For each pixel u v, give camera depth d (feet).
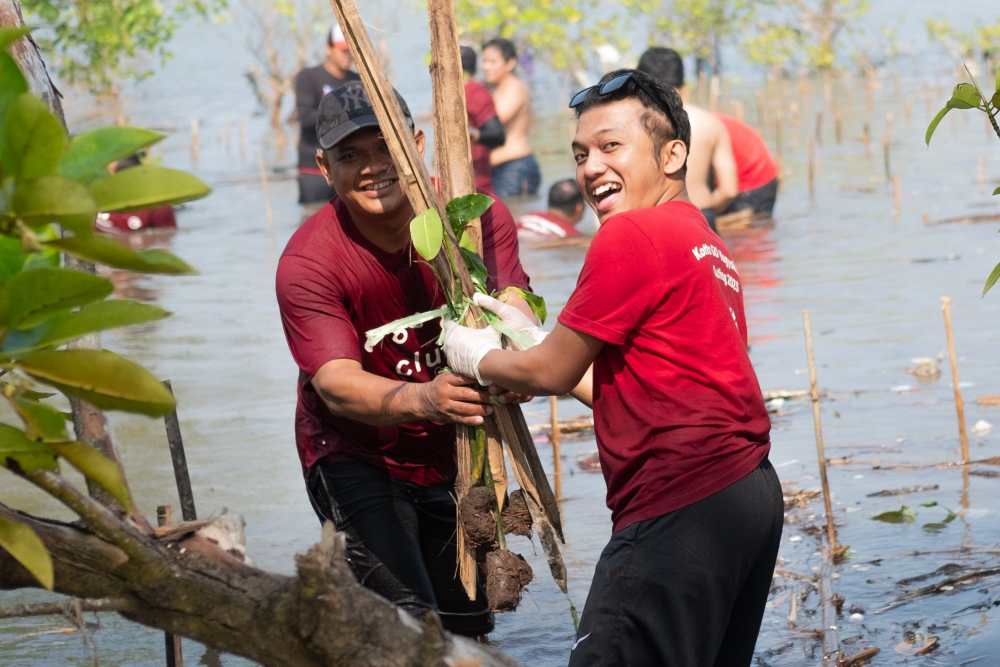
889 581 17.79
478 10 75.51
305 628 8.95
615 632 12.35
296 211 52.54
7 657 16.93
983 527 19.36
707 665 12.44
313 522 21.27
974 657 15.48
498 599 13.83
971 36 90.43
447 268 13.79
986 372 26.96
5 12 11.84
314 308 14.67
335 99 14.32
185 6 73.51
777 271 37.22
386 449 15.56
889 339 29.81
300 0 94.17
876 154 57.93
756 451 12.55
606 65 66.33
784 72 95.09
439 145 14.05
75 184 7.20
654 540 12.28
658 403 12.34
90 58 69.67
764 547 12.76
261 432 25.98
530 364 12.74
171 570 9.32
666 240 12.21
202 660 16.85
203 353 31.94
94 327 7.94
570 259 40.47
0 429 8.21
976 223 41.98
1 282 7.75
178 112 90.89
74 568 9.29
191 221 51.11
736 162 43.60
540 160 61.77
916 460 22.26
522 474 13.87
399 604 15.21
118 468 8.42
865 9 90.58
